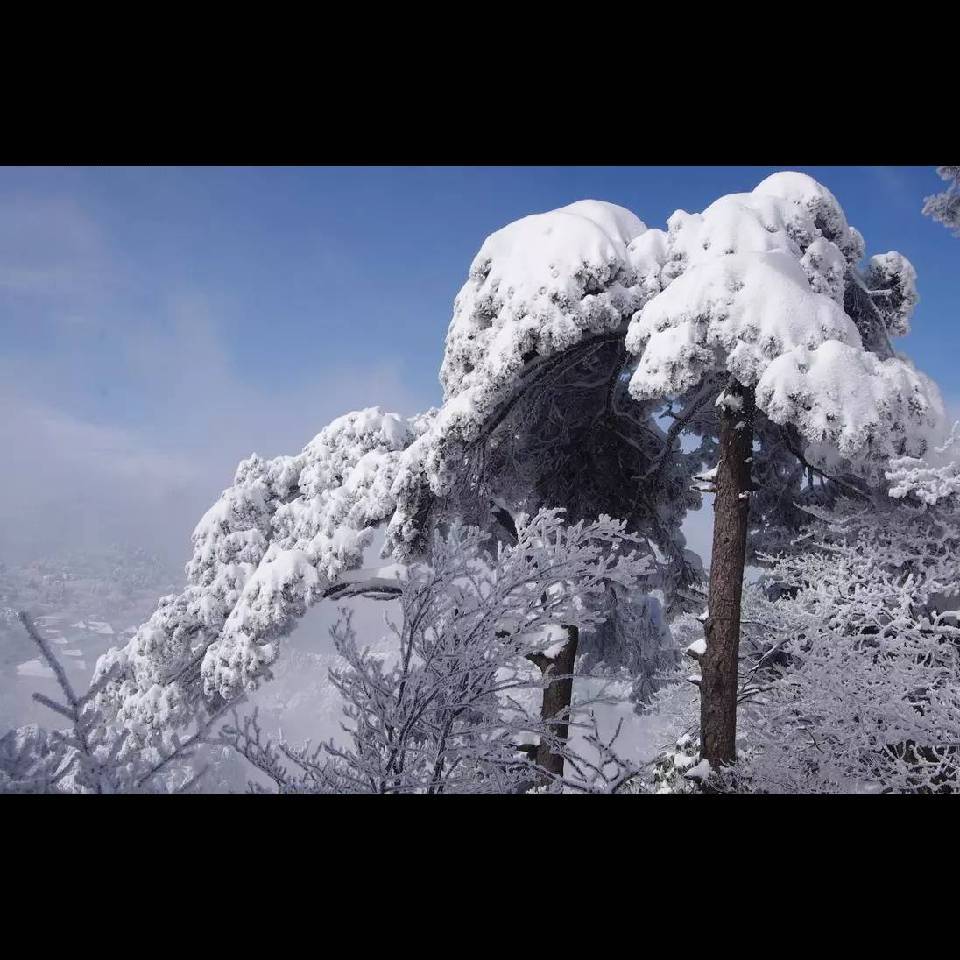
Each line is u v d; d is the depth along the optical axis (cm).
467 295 1288
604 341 1261
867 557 1132
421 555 1320
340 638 437
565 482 1496
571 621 464
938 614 1098
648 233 1225
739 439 1034
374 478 1683
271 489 2156
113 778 300
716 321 948
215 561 2047
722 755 980
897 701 853
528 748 735
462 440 1220
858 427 889
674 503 1564
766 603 1213
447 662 430
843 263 1169
